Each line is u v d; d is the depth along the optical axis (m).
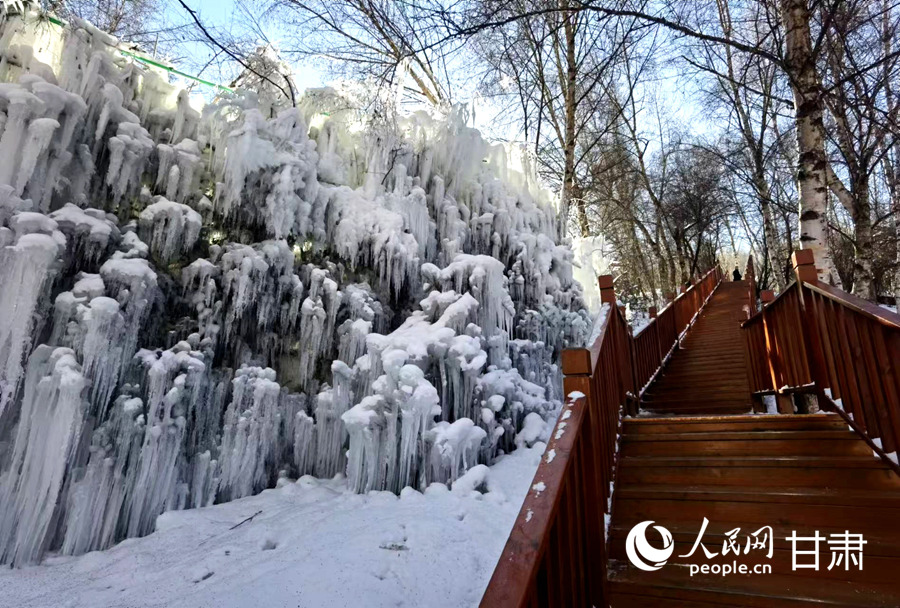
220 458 4.36
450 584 2.60
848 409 2.92
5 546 3.25
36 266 3.46
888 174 10.01
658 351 7.02
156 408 3.95
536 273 6.80
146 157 4.68
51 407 3.45
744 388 5.79
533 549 1.29
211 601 2.38
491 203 7.06
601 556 2.02
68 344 3.68
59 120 4.09
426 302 5.05
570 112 9.77
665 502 2.60
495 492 3.72
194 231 4.66
